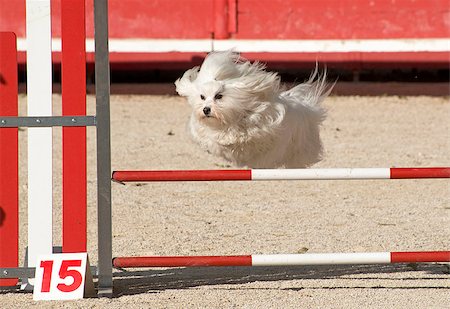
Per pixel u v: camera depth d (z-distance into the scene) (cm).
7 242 946
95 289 949
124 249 1119
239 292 937
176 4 2866
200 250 1116
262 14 2866
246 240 1170
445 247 1132
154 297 919
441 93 2680
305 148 1307
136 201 1405
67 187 936
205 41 2827
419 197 1455
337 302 897
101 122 910
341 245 1144
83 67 930
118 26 2872
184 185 1534
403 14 2864
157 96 2631
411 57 2814
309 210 1355
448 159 1797
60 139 1953
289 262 920
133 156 1797
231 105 1177
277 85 1213
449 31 2859
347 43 2823
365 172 940
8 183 945
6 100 942
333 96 2622
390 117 2317
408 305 886
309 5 2864
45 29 935
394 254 922
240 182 1562
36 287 919
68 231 941
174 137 2022
